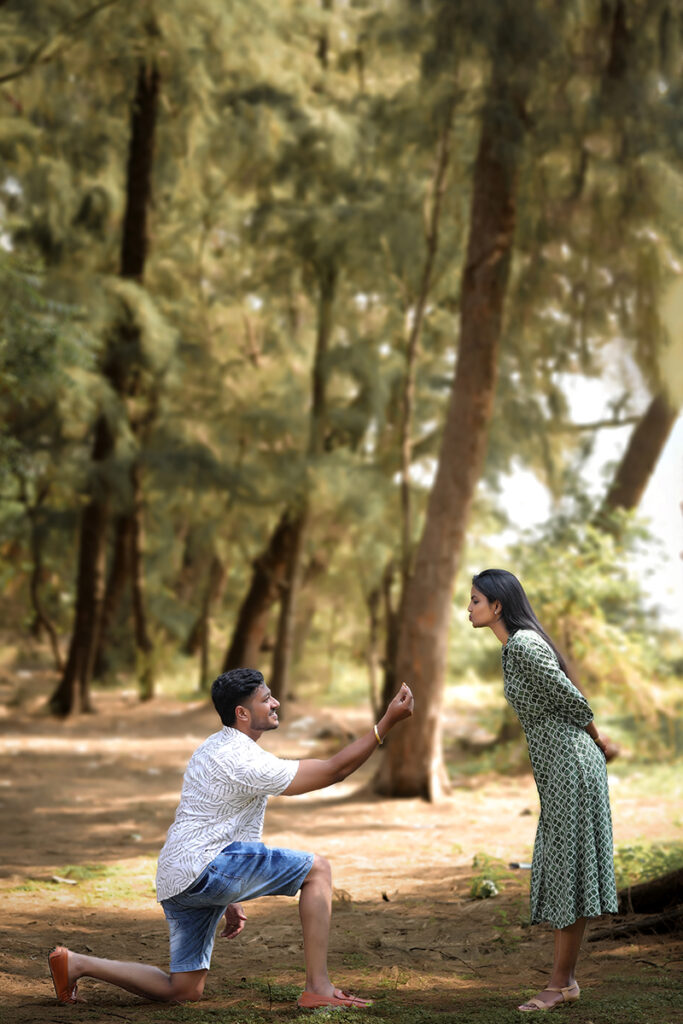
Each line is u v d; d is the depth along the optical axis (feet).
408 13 36.91
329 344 61.46
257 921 19.61
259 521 63.87
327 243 53.16
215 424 61.98
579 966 15.97
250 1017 12.97
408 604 38.93
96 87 57.77
